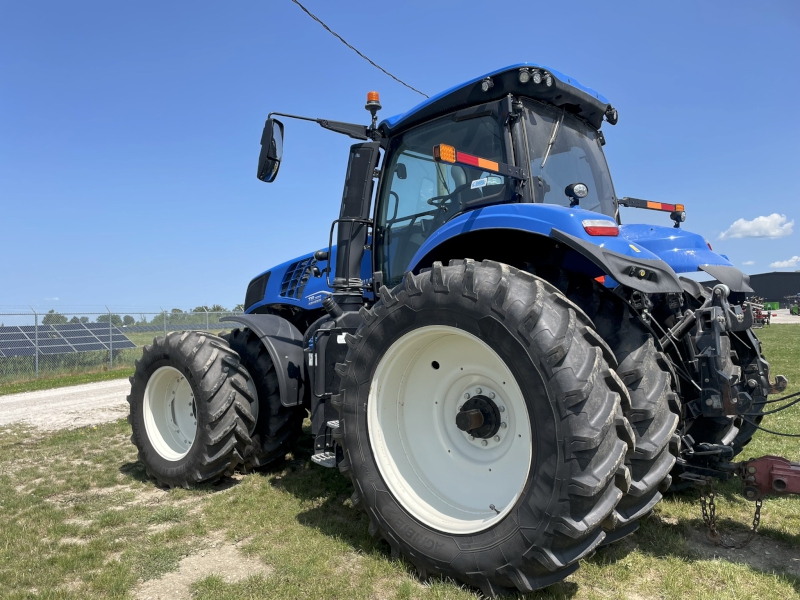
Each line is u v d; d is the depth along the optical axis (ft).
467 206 10.77
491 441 8.59
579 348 7.25
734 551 8.85
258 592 7.87
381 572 8.34
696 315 8.64
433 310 8.29
